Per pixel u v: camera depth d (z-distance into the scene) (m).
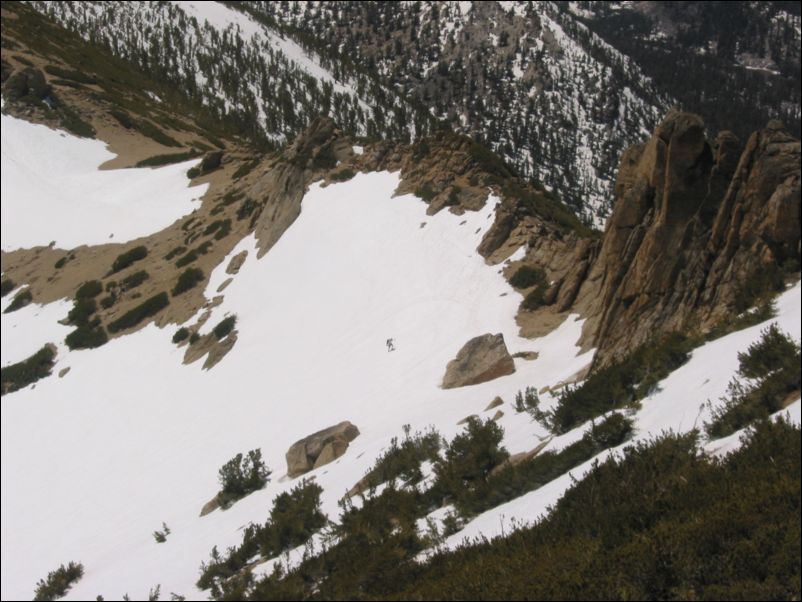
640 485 12.96
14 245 72.62
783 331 16.16
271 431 31.28
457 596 11.55
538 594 10.64
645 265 22.50
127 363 44.59
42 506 34.56
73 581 25.27
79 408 42.25
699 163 22.30
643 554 10.41
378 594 13.57
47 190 84.56
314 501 21.52
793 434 12.05
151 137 108.25
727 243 20.47
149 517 29.34
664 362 18.52
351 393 31.08
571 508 13.38
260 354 37.91
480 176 41.06
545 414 20.38
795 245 18.98
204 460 31.75
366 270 39.56
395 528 17.39
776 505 10.46
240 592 16.80
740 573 9.69
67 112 108.62
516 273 32.94
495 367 26.98
